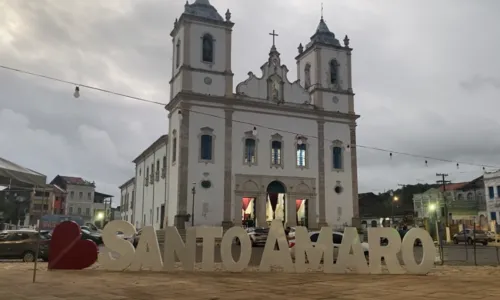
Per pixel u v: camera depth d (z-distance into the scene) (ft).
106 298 30.17
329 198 133.39
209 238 50.47
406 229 128.77
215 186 122.11
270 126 131.03
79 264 49.29
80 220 136.46
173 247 49.93
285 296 31.78
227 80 128.67
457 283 39.96
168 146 133.08
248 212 127.65
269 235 50.67
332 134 137.69
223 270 50.90
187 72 125.18
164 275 45.24
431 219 182.09
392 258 49.98
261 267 50.21
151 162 166.30
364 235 127.65
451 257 77.05
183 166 119.75
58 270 48.32
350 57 145.28
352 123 140.36
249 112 129.39
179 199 118.32
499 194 184.55
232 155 125.49
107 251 49.49
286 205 128.98
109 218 294.25
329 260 50.11
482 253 86.79
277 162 130.52
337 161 137.08
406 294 33.06
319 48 141.69
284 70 136.67
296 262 50.34
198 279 41.83
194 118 123.44
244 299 30.32
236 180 124.67
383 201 292.61
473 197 222.69
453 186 237.25
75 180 295.28
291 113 133.80
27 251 63.62
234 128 127.24
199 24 129.29
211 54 129.49
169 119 133.69
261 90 132.36
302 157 133.49
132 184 208.74
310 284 38.78
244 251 50.11
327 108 138.51
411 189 293.84
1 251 63.00
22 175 55.31
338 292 33.94
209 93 126.52
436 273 50.96
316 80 139.54
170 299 30.07
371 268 49.93
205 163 122.31
